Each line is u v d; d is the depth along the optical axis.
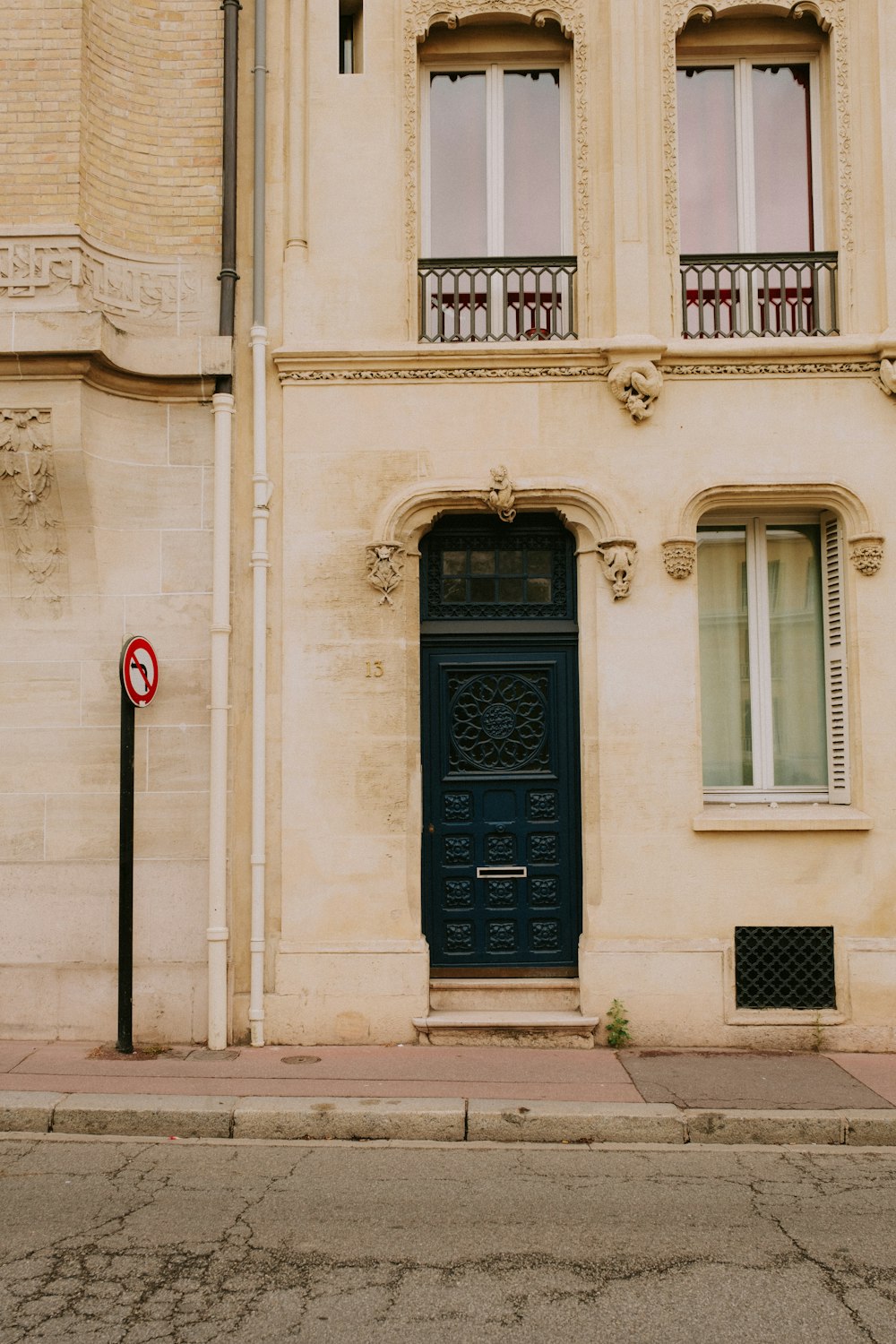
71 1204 4.98
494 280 8.27
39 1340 3.75
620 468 7.89
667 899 7.64
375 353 7.92
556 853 8.08
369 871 7.70
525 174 8.63
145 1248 4.51
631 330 7.90
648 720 7.74
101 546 7.84
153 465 7.98
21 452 7.61
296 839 7.73
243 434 8.06
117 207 8.02
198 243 8.15
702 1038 7.50
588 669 7.94
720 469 7.86
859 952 7.53
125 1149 5.80
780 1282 4.21
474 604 8.22
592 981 7.57
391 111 8.23
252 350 8.06
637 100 8.08
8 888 7.73
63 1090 6.40
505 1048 7.45
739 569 8.41
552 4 8.26
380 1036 7.56
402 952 7.60
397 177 8.18
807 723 8.34
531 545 8.27
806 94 8.61
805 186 8.58
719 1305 4.03
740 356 7.86
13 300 7.59
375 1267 4.34
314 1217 4.85
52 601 7.88
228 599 7.87
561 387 7.97
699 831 7.64
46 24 7.83
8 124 7.78
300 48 8.25
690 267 8.23
